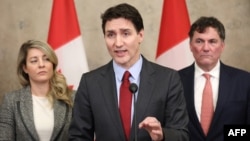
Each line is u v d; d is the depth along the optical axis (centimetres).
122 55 167
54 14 309
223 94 235
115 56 169
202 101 239
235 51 343
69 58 305
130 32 164
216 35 235
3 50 360
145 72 175
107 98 171
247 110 234
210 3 342
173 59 300
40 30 355
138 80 174
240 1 338
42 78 249
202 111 237
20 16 357
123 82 174
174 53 300
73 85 304
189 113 237
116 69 177
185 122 170
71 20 310
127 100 169
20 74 262
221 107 232
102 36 350
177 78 177
